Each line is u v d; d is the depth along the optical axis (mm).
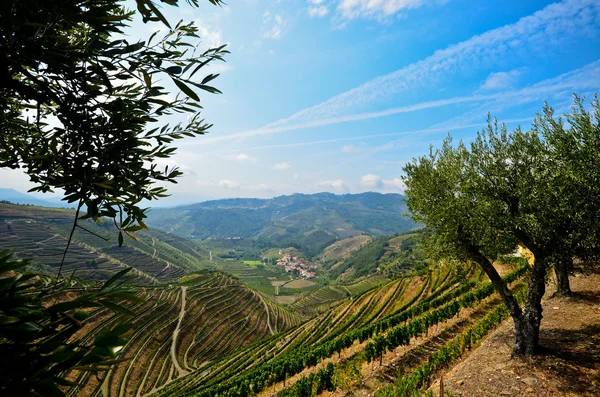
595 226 11039
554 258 11812
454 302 25562
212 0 3521
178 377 75250
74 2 2969
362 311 66438
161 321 93625
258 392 29234
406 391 12422
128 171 3812
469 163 14180
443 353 15461
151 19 3176
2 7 2779
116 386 65562
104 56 3311
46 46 3193
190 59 3568
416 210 15820
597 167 10898
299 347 55781
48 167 3637
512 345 13953
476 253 14031
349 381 17219
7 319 2359
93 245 183250
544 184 12047
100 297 2605
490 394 10523
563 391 10016
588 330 13641
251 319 118250
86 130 3561
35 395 2357
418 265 83875
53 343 2445
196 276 149000
